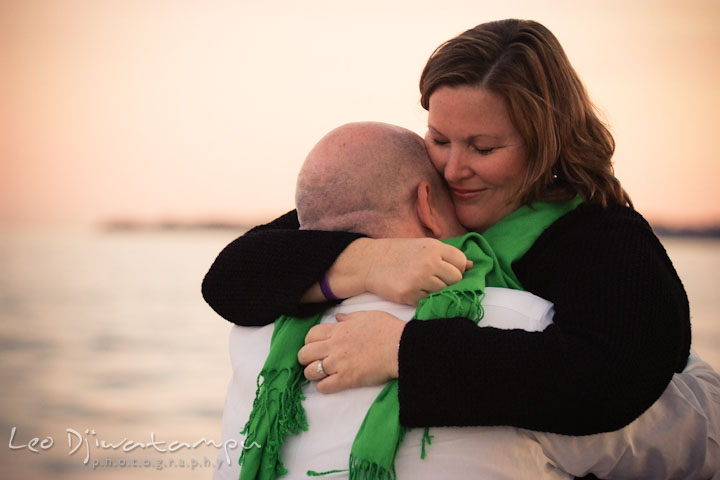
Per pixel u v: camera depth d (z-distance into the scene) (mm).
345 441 1463
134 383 11727
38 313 17219
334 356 1471
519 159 1585
